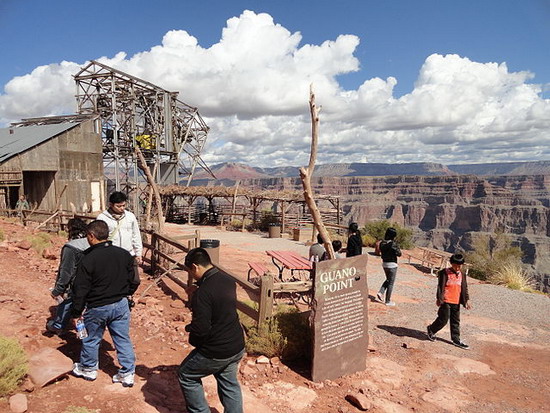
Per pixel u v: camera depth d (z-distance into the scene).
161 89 40.56
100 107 36.78
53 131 25.52
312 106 4.84
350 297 5.10
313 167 5.06
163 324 5.97
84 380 3.87
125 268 3.90
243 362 5.05
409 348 6.30
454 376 5.36
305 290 6.91
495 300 9.62
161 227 10.39
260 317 5.43
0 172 21.03
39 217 21.94
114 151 35.50
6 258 8.50
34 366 3.79
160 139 40.97
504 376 5.45
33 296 6.43
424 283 11.16
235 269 11.28
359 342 5.23
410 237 20.98
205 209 33.25
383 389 4.82
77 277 3.68
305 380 4.81
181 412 3.63
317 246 8.11
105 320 3.79
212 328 3.12
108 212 5.34
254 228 24.83
